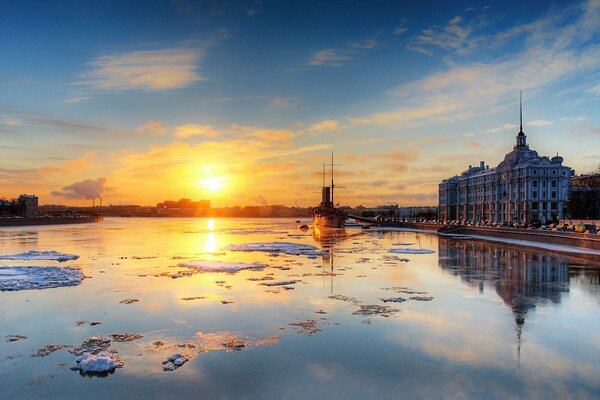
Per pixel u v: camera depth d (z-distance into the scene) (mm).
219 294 34844
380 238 109375
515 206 143000
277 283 39500
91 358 20203
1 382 18344
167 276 43719
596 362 20547
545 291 36375
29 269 46406
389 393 17391
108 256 62875
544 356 21281
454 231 119062
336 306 31000
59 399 16906
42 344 22953
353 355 21375
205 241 97375
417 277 43406
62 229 153500
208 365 20141
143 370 19562
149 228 178250
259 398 17000
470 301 32656
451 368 19828
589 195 136500
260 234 132250
